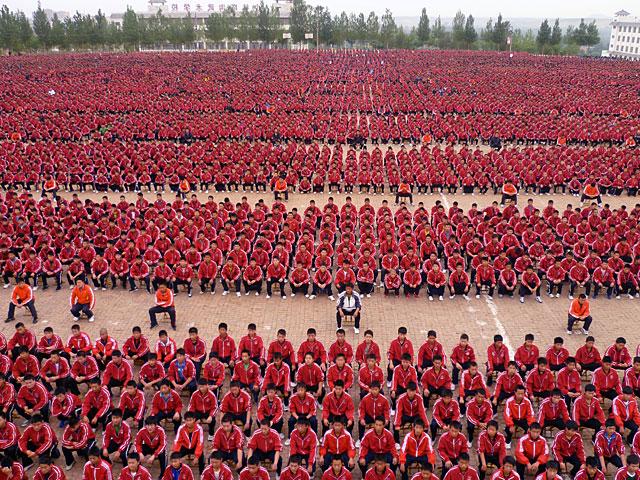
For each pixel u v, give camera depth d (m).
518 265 21.58
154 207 27.02
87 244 22.16
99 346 15.59
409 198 32.03
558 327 18.84
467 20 140.12
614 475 12.01
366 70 85.00
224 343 15.59
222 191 34.22
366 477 11.21
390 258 21.61
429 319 19.31
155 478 12.34
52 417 14.48
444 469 12.09
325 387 14.88
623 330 18.66
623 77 77.44
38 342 17.14
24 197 29.16
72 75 76.38
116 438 12.38
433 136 45.03
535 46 135.88
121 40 129.25
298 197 33.09
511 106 54.75
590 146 44.59
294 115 49.78
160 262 21.12
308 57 101.25
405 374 14.13
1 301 20.88
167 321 19.23
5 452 12.34
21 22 118.12
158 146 38.91
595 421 13.07
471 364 14.20
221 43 146.88
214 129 44.91
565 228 24.25
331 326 18.81
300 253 22.12
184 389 14.80
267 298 21.05
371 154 38.91
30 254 21.58
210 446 13.42
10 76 74.44
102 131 45.91
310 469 11.69
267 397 13.00
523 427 13.15
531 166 34.34
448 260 21.75
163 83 68.12
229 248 23.12
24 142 44.81
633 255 22.39
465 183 33.38
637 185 32.62
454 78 74.31
